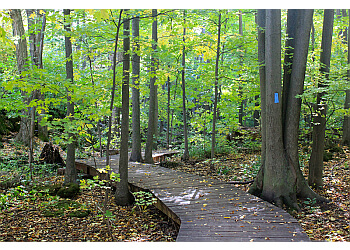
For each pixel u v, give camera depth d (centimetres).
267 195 551
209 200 506
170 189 576
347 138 1046
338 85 512
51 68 1117
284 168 549
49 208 541
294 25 601
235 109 1078
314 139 620
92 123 475
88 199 616
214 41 815
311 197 552
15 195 577
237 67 789
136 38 561
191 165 934
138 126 912
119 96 728
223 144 1121
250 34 802
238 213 442
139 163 865
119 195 582
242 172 787
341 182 650
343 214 487
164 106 1519
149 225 489
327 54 592
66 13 593
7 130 1123
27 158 873
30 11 959
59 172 813
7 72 945
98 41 549
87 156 996
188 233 370
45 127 1161
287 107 570
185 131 1003
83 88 443
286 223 402
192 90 998
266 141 565
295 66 560
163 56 690
